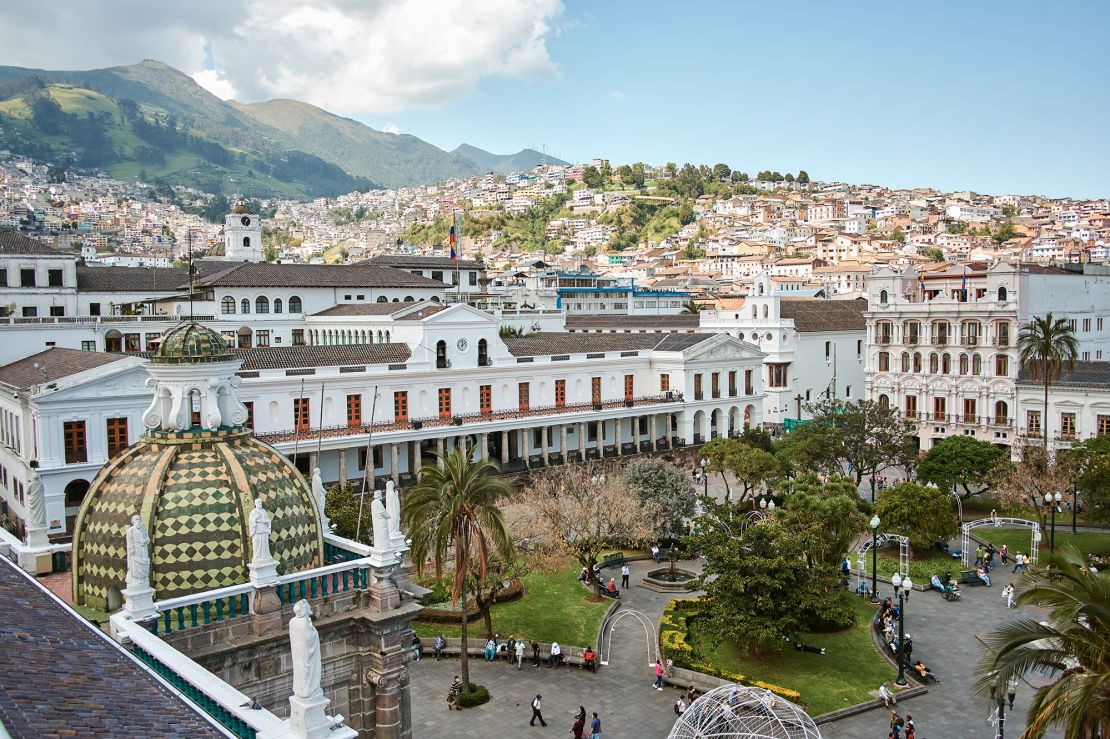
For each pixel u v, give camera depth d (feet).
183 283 332.19
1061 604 82.74
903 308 336.70
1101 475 212.64
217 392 77.36
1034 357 279.69
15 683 38.47
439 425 259.80
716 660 156.56
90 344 281.74
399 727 74.74
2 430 225.97
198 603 65.46
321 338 322.96
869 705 137.49
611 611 180.45
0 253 289.33
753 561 148.77
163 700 44.14
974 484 267.18
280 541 74.28
